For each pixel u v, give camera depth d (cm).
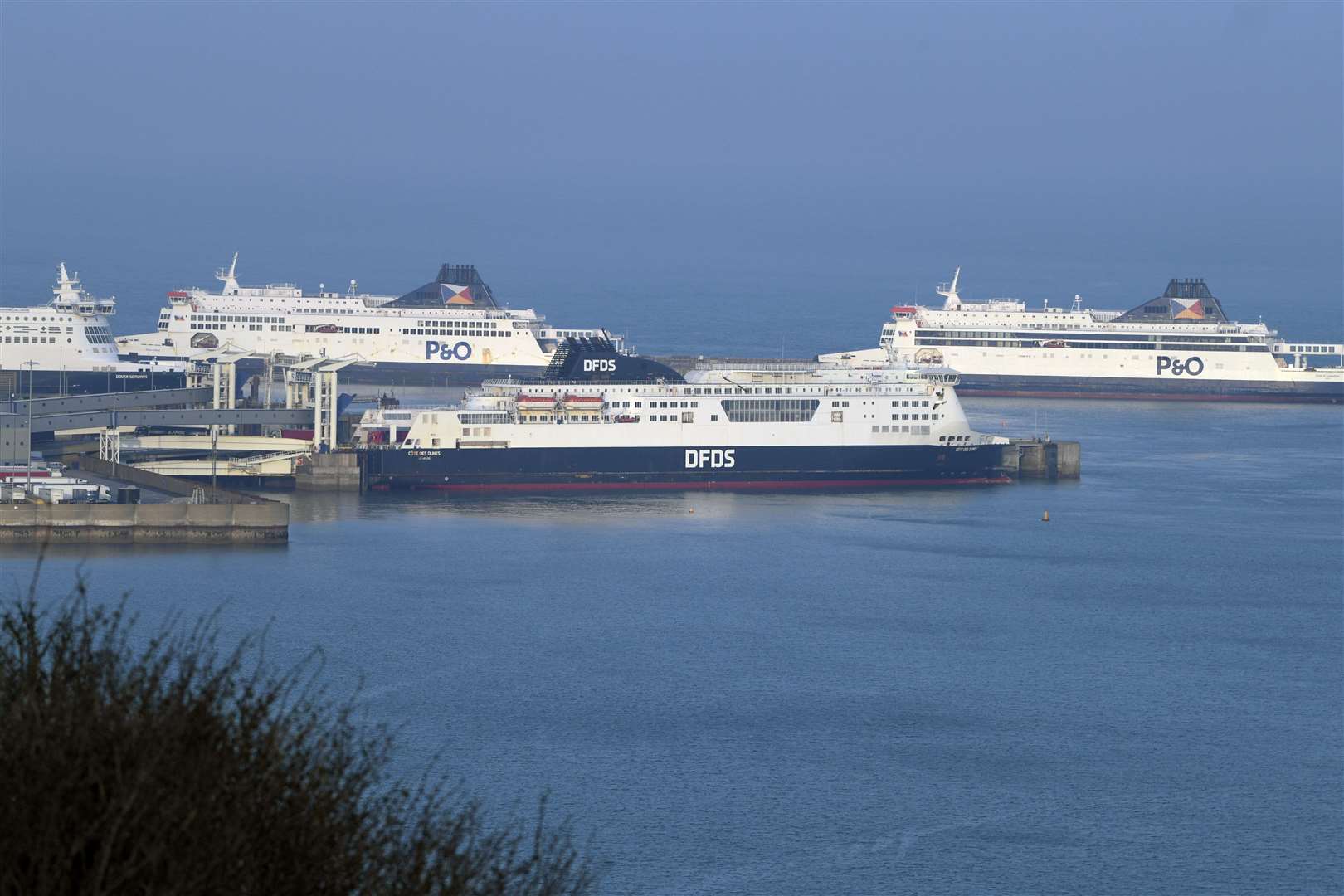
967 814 17662
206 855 5725
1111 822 17588
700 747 19375
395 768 17975
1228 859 16812
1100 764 19288
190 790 5803
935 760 19238
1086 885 16062
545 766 18562
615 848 16450
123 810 5519
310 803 6322
